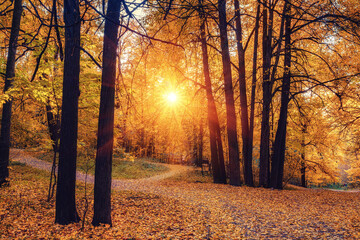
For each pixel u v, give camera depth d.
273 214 9.39
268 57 16.98
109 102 7.04
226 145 25.33
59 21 9.48
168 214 9.16
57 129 9.78
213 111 18.69
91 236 6.29
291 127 21.47
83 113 11.84
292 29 16.20
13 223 6.93
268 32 16.83
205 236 6.95
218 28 16.95
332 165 28.81
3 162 10.93
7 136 11.09
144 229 7.30
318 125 20.95
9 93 9.16
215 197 12.38
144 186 16.30
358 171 28.95
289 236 6.93
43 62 9.55
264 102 17.50
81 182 15.37
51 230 6.59
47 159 22.55
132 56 6.83
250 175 17.80
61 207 7.23
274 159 17.47
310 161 26.33
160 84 13.75
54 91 9.35
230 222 8.38
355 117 17.42
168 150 31.05
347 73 15.41
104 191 7.18
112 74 6.97
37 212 8.19
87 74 10.52
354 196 14.04
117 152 10.61
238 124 24.06
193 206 10.44
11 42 10.59
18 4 10.84
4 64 11.28
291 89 18.83
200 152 26.08
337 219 8.45
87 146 12.57
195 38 14.79
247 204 10.98
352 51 14.78
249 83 20.47
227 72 16.70
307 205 11.02
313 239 6.59
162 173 25.69
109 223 7.28
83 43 10.13
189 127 24.41
